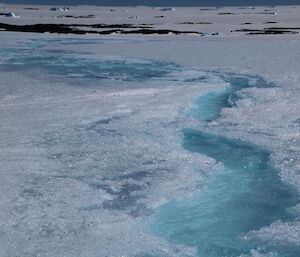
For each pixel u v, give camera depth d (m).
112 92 12.34
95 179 6.67
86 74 15.73
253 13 102.44
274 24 51.44
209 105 11.59
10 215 5.49
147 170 7.07
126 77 15.12
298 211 5.86
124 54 21.34
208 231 5.48
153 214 5.75
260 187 6.63
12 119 9.52
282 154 7.70
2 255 4.70
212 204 6.14
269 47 23.00
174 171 7.05
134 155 7.68
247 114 10.39
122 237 5.18
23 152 7.60
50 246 4.91
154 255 4.86
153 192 6.30
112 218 5.58
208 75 15.43
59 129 8.92
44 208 5.71
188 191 6.39
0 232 5.12
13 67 17.20
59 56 20.75
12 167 6.94
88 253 4.81
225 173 7.14
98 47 24.69
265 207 6.05
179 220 5.71
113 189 6.37
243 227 5.59
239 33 36.56
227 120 9.94
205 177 6.94
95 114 10.07
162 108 10.78
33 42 27.95
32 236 5.09
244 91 12.73
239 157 7.84
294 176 6.80
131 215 5.69
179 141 8.49
